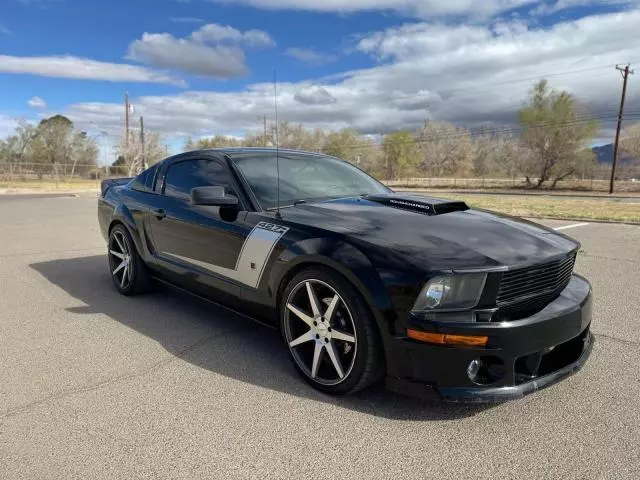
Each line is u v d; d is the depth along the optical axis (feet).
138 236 14.88
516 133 159.22
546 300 8.82
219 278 11.71
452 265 7.89
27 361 10.89
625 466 7.16
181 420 8.41
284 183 12.12
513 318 8.04
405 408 8.86
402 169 245.04
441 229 9.29
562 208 56.54
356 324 8.54
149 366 10.64
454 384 7.83
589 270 20.20
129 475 6.97
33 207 55.62
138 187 15.74
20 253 24.41
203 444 7.72
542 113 150.20
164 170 14.87
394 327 8.05
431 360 7.83
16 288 17.31
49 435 7.95
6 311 14.58
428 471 7.08
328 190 12.50
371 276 8.23
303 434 8.02
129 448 7.61
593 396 9.29
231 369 10.49
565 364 8.86
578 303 8.91
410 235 8.96
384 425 8.30
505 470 7.10
